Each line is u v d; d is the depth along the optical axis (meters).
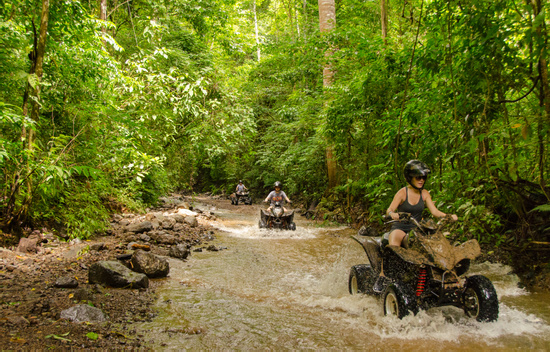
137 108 11.03
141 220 9.80
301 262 6.84
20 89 6.48
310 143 15.69
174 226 9.71
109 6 14.66
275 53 17.73
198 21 16.34
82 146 7.49
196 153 15.07
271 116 22.80
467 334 3.47
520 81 4.78
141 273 5.21
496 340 3.35
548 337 3.43
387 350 3.16
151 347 3.06
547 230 5.52
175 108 11.48
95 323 3.45
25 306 3.66
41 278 4.64
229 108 14.16
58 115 7.46
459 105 5.32
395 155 6.91
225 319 3.84
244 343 3.25
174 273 5.75
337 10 18.64
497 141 5.61
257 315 4.01
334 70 12.22
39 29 6.26
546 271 5.17
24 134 5.81
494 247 6.40
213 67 15.67
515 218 6.45
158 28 12.62
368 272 4.60
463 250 3.73
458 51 5.27
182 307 4.15
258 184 25.83
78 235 6.99
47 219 7.06
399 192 4.28
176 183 16.64
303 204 17.62
